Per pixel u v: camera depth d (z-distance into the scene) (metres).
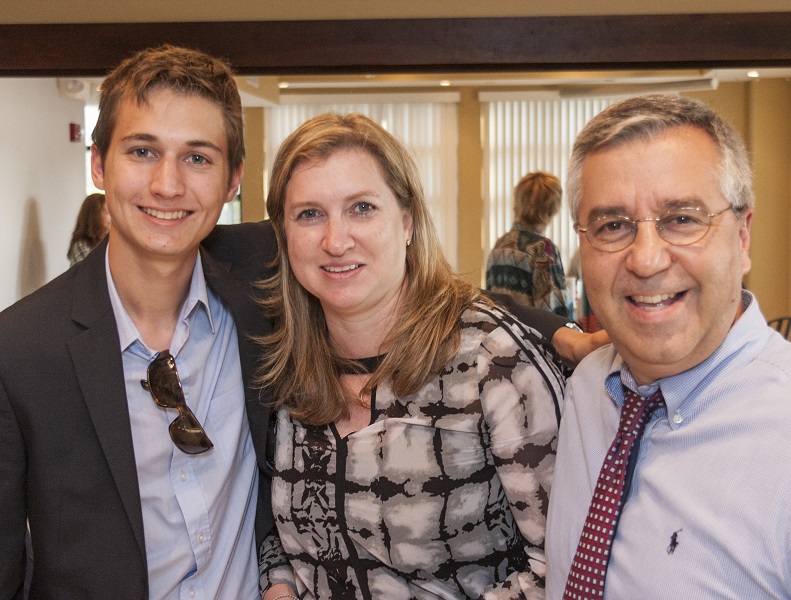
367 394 1.52
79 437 1.49
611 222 1.12
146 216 1.48
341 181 1.46
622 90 8.42
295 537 1.57
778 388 1.06
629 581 1.12
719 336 1.10
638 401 1.21
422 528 1.45
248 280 1.73
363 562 1.51
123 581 1.49
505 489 1.42
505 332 1.48
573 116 9.09
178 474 1.58
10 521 1.50
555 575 1.30
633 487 1.17
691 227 1.07
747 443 1.05
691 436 1.11
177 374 1.55
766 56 2.87
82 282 1.55
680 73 7.85
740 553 1.01
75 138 6.09
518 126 9.17
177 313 1.63
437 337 1.47
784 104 8.47
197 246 1.59
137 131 1.46
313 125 1.53
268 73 3.05
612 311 1.14
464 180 9.26
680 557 1.07
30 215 5.37
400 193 1.52
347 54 2.97
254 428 1.65
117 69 1.53
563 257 9.12
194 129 1.47
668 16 2.89
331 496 1.52
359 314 1.54
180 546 1.59
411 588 1.49
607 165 1.11
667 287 1.08
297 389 1.59
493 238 9.31
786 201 8.57
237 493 1.69
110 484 1.49
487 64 2.98
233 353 1.71
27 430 1.47
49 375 1.47
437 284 1.57
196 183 1.49
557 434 1.42
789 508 0.99
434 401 1.47
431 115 9.19
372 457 1.49
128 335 1.55
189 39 2.99
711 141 1.08
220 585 1.65
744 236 1.14
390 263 1.51
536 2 2.92
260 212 6.00
